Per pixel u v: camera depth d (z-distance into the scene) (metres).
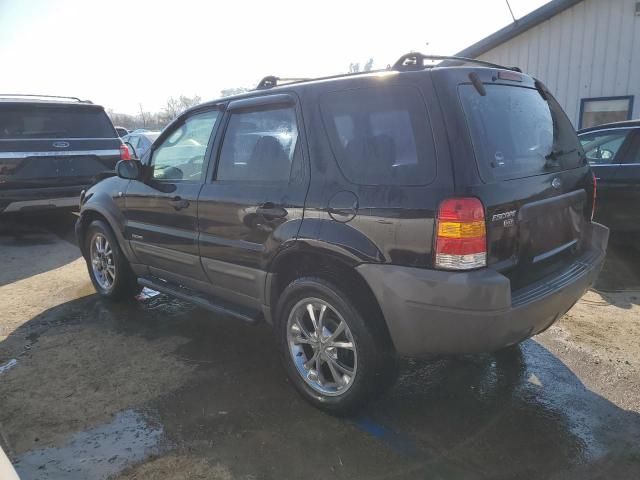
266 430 2.83
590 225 3.47
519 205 2.59
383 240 2.56
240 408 3.05
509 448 2.66
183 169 3.89
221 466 2.54
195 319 4.46
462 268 2.38
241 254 3.32
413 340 2.57
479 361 3.61
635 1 10.33
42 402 3.15
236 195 3.30
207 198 3.52
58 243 7.48
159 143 4.13
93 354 3.80
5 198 7.02
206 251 3.60
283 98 3.13
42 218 9.40
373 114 2.72
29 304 4.88
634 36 10.47
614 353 3.69
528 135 2.94
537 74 11.76
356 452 2.64
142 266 4.43
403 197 2.51
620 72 10.74
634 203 5.64
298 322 3.07
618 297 4.84
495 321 2.38
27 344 3.99
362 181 2.70
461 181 2.39
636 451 2.62
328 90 2.93
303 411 3.02
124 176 4.09
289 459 2.59
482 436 2.76
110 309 4.73
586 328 4.12
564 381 3.32
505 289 2.37
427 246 2.43
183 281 4.02
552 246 2.96
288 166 3.07
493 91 2.81
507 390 3.22
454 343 2.48
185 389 3.28
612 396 3.13
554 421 2.89
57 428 2.88
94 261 4.99
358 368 2.77
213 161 3.59
